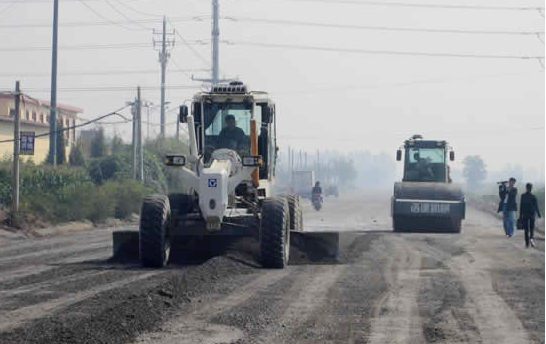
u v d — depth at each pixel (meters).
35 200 125.44
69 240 96.19
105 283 49.47
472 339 34.22
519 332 35.94
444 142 132.75
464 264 66.44
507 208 107.69
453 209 115.88
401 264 65.56
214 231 60.38
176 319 36.91
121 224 143.75
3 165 149.12
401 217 119.44
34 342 30.58
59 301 41.78
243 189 62.97
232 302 42.25
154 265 58.94
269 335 33.91
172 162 60.12
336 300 44.00
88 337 31.69
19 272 57.16
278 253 58.78
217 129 63.84
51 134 187.88
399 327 36.47
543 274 58.91
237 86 63.84
